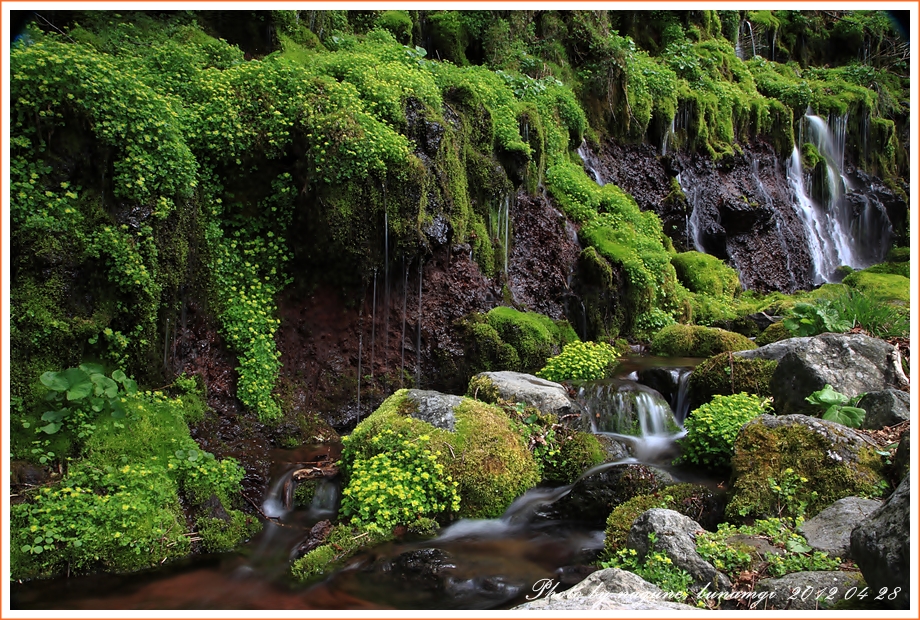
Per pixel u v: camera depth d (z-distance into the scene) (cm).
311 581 497
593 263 1052
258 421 712
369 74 822
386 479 585
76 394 560
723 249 1527
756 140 1750
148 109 637
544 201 1098
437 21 1279
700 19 1909
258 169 744
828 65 2384
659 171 1468
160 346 661
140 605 462
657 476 595
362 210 754
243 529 575
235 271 734
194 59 766
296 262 776
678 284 1208
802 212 1780
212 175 721
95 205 611
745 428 576
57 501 520
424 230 811
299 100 740
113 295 623
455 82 971
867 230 1939
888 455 531
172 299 668
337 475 645
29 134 584
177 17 893
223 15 948
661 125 1495
